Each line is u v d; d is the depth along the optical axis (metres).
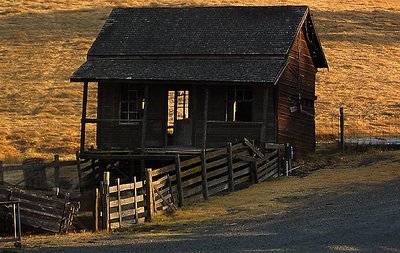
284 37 47.06
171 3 130.62
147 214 34.66
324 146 56.47
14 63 100.38
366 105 80.75
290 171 46.75
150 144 46.91
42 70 97.62
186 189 41.06
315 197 37.75
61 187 45.12
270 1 134.88
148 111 47.00
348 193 37.75
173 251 25.58
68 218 32.62
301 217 32.12
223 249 25.45
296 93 49.94
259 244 26.09
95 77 45.72
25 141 66.25
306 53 52.06
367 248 24.59
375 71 96.94
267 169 44.69
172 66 46.34
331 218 31.00
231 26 48.81
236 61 46.12
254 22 48.88
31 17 122.06
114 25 50.72
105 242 28.62
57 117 78.50
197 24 49.53
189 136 47.00
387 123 71.50
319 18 123.69
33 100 85.50
